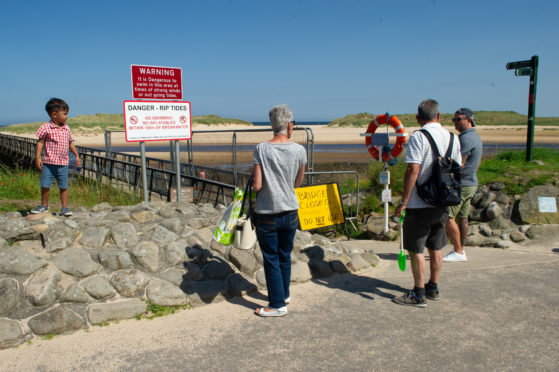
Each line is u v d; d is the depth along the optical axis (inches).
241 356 110.6
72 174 470.9
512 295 151.8
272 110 131.5
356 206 302.8
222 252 165.8
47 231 145.3
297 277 165.6
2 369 102.3
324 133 3036.4
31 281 124.6
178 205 205.2
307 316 135.6
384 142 253.4
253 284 156.2
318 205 251.6
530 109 328.8
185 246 159.6
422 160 137.2
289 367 105.1
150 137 244.5
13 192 317.4
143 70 237.8
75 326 121.3
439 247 145.4
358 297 152.2
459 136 188.2
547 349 113.3
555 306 141.7
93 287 131.0
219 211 207.8
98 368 104.0
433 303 145.7
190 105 262.4
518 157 354.3
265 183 128.1
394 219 278.4
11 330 112.3
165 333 122.6
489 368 104.3
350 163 857.5
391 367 105.1
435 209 137.9
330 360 108.5
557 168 297.3
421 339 119.8
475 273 177.2
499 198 266.2
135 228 161.6
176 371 103.3
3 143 1121.4
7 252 129.0
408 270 186.4
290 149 128.7
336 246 196.1
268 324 129.6
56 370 102.8
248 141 660.1
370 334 123.0
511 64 334.3
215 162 906.7
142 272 142.9
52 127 170.6
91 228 153.1
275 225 130.1
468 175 187.8
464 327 127.0
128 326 125.8
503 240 231.6
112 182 465.1
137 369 103.9
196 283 147.6
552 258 196.5
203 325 128.4
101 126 3503.9
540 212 243.6
